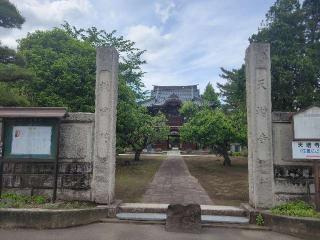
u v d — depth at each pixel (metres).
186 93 61.00
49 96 15.43
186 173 19.62
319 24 19.72
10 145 8.45
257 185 8.30
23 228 7.32
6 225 7.34
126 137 20.84
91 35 23.39
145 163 27.14
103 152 8.59
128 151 43.19
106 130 8.62
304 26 19.66
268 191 8.27
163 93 61.47
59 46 18.16
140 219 7.93
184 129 25.19
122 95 19.05
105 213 8.13
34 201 8.30
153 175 18.28
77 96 15.94
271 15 20.62
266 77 8.59
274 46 19.17
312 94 17.31
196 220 7.34
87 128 8.83
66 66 15.95
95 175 8.55
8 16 9.52
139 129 25.36
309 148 8.02
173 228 7.32
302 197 8.35
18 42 18.47
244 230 7.56
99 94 8.72
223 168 23.17
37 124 8.51
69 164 8.74
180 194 11.71
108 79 8.72
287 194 8.36
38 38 18.31
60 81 15.75
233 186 14.05
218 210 8.52
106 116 8.65
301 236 7.13
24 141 8.45
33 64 16.08
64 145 8.80
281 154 8.54
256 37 20.22
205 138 23.06
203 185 14.32
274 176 8.48
